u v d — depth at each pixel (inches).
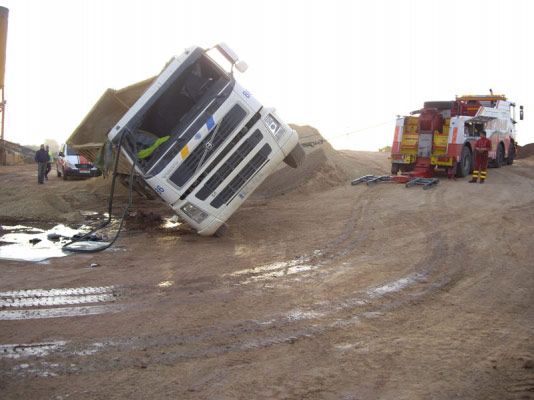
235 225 490.6
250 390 190.1
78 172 980.6
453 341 229.9
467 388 189.6
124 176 547.8
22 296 290.7
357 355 217.5
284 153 432.1
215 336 237.5
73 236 446.3
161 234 461.1
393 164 740.7
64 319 257.3
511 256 362.3
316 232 452.8
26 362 211.3
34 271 339.9
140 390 189.6
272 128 423.5
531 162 979.9
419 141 716.0
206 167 406.9
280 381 196.5
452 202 553.3
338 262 358.9
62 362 211.3
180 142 402.9
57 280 320.5
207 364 210.2
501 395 185.0
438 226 452.1
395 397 184.4
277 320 256.2
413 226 456.4
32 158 1664.6
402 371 203.2
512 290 296.8
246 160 416.5
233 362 211.9
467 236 417.1
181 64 415.2
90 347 225.6
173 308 273.0
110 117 576.7
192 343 230.1
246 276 329.7
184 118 440.5
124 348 224.7
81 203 642.8
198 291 300.8
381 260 360.5
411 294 292.2
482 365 206.8
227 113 407.5
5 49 1465.3
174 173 404.8
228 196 421.1
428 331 241.6
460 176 719.1
